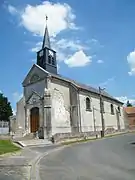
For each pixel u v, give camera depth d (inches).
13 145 826.8
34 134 1155.9
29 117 1246.9
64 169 390.6
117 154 563.8
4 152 639.1
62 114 1226.6
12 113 2260.1
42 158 541.3
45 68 1307.8
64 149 751.1
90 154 583.2
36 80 1256.2
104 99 1633.9
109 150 650.8
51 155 597.3
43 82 1220.5
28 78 1309.1
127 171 360.2
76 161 476.4
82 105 1315.2
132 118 2306.8
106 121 1589.6
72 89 1323.8
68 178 320.2
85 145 852.6
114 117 1744.6
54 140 987.9
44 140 991.6
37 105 1214.9
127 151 618.2
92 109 1419.8
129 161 456.1
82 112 1299.2
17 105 1304.1
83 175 337.1
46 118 1135.0
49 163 462.9
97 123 1444.4
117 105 1860.2
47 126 1119.6
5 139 976.9
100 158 505.0
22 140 967.0
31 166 426.0
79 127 1248.8
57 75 1354.6
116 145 786.2
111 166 405.1
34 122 1227.2
